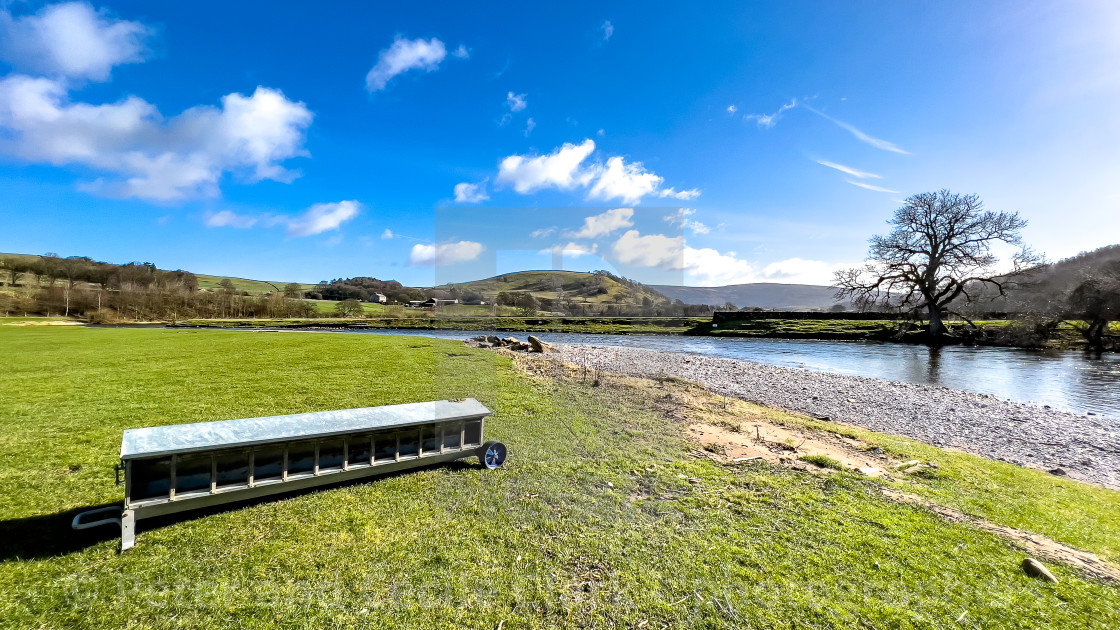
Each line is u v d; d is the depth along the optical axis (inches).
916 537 195.2
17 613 134.5
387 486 226.4
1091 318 1409.9
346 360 709.9
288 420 224.1
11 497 216.2
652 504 218.2
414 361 693.9
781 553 177.6
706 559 171.5
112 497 216.7
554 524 193.2
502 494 220.5
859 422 544.1
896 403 660.1
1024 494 271.0
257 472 203.5
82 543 174.7
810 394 714.8
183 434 195.2
